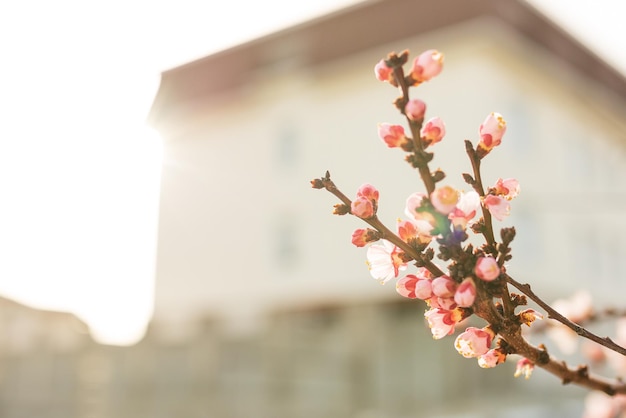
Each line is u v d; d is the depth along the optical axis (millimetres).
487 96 18188
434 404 17188
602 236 22422
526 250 18891
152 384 14703
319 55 21656
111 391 14859
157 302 24484
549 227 19734
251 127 23203
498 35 18328
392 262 1227
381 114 20016
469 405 15719
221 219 23500
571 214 20719
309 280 20875
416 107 1103
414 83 1132
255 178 22734
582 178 22109
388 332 19141
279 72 22625
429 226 1133
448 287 1118
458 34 18656
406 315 19188
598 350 2686
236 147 23516
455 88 18359
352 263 20141
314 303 20719
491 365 1244
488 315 1188
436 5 19406
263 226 22250
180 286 24094
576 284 20438
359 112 20594
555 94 21109
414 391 17938
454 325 1182
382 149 19750
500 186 1217
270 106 22703
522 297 1232
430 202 1100
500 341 1242
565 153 21266
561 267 19875
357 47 20859
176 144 25359
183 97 25359
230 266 22922
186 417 14109
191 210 24500
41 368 15359
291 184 21781
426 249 1211
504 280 1162
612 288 22578
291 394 14945
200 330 15938
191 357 14562
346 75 21125
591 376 1420
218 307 22859
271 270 21812
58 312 18688
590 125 23016
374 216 1201
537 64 19734
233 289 22656
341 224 20562
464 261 1139
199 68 25141
